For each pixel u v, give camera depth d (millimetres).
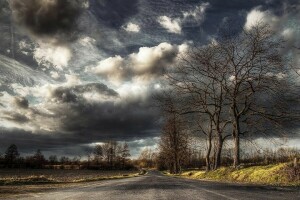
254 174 23094
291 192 11555
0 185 25266
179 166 78875
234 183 19188
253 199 9164
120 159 164750
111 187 17984
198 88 35844
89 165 163750
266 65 30250
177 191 13164
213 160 39844
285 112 30641
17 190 17812
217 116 35500
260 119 31156
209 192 12117
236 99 31812
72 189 18000
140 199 10109
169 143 73062
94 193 13641
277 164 22703
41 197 12344
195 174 44094
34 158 152250
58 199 11055
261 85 30422
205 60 33750
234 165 31344
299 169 18953
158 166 164250
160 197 10641
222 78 33344
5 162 144875
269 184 16734
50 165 163875
